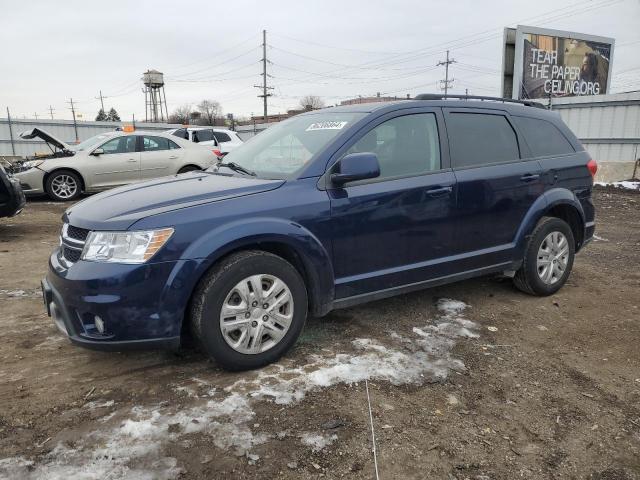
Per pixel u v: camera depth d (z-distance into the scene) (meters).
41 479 2.29
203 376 3.24
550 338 3.95
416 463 2.48
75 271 2.98
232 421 2.75
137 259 2.93
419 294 4.86
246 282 3.18
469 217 4.20
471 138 4.32
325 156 3.59
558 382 3.29
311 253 3.40
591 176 5.16
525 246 4.64
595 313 4.49
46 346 3.69
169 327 3.01
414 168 3.95
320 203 3.45
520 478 2.41
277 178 3.56
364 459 2.49
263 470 2.40
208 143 16.27
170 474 2.35
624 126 15.41
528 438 2.71
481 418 2.87
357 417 2.82
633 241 7.53
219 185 3.50
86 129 30.72
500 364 3.50
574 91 20.73
